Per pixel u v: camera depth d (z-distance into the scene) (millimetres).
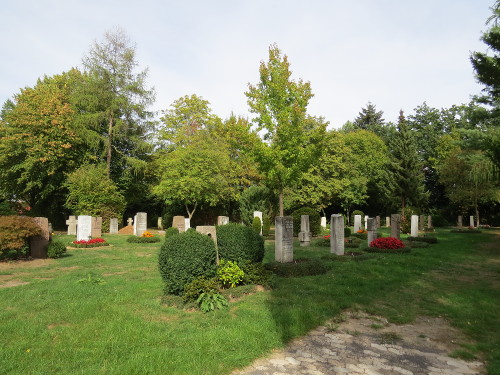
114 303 6570
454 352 4738
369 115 58156
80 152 29156
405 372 4152
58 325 5434
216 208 35156
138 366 3988
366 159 40500
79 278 8938
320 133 17547
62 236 21812
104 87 29438
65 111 26922
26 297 6902
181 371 3939
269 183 19875
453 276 9555
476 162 20609
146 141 32156
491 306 6723
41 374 3822
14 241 11172
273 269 9539
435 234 24312
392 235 18109
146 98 31516
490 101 20406
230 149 32031
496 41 16109
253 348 4629
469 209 37156
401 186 34719
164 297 6680
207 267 7039
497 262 11844
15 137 25344
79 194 25891
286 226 10859
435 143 43969
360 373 4102
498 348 4836
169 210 33125
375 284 8414
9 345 4582
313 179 33000
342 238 13141
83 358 4234
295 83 17812
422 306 6789
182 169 27141
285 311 6121
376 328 5680
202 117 36000
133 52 30859
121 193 32000
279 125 17609
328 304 6676
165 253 6875
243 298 7055
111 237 22094
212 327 5371
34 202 30656
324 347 4883
